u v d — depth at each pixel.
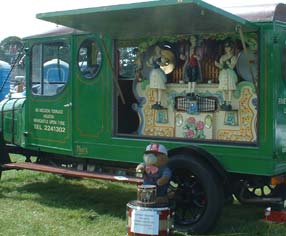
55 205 5.66
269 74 4.38
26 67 6.26
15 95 6.99
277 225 4.89
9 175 7.29
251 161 4.48
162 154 4.58
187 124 4.93
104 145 5.43
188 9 4.00
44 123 6.07
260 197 4.91
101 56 5.41
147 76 5.18
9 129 6.52
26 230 4.65
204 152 4.62
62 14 4.49
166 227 4.26
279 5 4.46
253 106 4.54
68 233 4.61
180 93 4.97
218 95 4.73
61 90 5.84
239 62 4.59
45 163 6.30
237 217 5.31
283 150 4.54
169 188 4.75
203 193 4.64
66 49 5.78
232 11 4.61
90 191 6.45
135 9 4.13
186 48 4.92
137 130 5.34
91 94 5.52
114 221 5.05
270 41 4.37
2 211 5.35
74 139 5.70
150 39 5.12
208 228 4.54
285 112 4.55
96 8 4.31
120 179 4.99
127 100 5.48
